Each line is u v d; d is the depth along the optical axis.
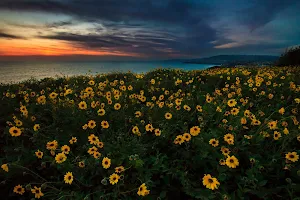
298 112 4.81
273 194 2.56
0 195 2.93
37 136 3.70
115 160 2.92
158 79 9.41
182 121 4.39
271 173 2.87
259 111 4.20
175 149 3.45
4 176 3.04
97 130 4.36
